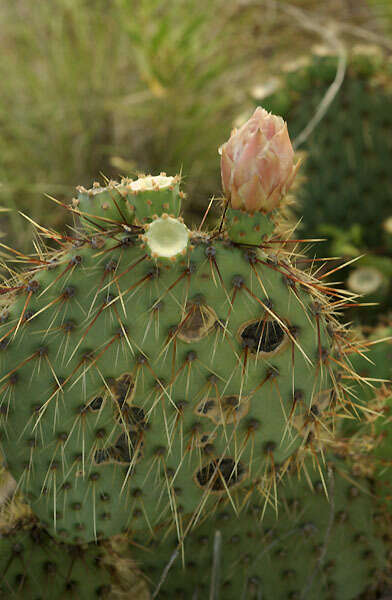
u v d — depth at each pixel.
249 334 0.66
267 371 0.65
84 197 0.65
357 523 0.74
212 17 1.49
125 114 1.38
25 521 0.71
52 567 0.69
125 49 1.42
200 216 1.30
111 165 1.35
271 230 0.63
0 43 1.44
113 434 0.66
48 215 1.25
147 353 0.63
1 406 0.65
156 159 1.38
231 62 1.50
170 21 1.36
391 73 1.01
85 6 1.39
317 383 0.66
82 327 0.63
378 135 0.99
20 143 1.36
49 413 0.65
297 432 0.67
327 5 1.60
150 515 0.69
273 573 0.73
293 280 0.64
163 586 0.74
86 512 0.68
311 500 0.74
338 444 0.75
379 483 0.75
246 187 0.62
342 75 0.97
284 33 1.53
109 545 0.72
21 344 0.64
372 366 0.81
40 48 1.42
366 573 0.75
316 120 0.98
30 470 0.66
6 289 0.67
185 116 1.38
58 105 1.35
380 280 0.95
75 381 0.64
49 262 0.66
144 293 0.63
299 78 1.00
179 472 0.67
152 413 0.65
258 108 0.63
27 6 1.44
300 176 0.97
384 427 0.75
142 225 0.64
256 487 0.71
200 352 0.63
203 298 0.63
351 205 1.01
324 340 0.65
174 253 0.62
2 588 0.68
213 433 0.66
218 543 0.72
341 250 0.97
